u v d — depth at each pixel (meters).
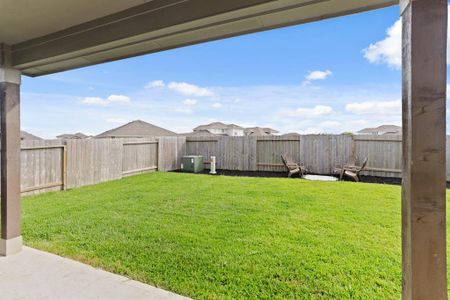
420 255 1.49
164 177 9.57
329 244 3.54
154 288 2.60
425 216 1.48
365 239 3.70
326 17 2.04
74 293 2.51
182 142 12.51
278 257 3.20
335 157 9.93
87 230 4.19
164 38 2.42
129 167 9.93
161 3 2.22
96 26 2.56
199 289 2.58
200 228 4.23
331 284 2.63
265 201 5.88
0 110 3.32
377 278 2.73
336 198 6.07
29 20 2.58
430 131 1.46
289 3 1.86
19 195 3.45
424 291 1.49
